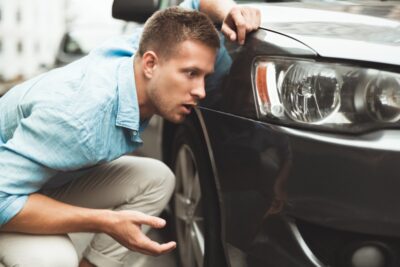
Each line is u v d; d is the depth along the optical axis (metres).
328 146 1.56
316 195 1.56
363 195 1.54
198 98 1.66
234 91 1.79
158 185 2.02
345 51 1.63
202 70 1.63
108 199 2.00
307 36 1.71
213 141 1.86
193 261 2.33
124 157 2.08
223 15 2.01
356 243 1.61
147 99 1.69
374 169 1.53
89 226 1.63
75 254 1.73
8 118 1.74
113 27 5.88
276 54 1.70
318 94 1.62
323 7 2.14
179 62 1.61
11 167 1.56
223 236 1.83
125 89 1.65
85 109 1.58
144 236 1.63
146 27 1.67
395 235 1.55
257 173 1.67
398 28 1.81
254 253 1.70
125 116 1.64
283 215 1.61
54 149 1.57
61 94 1.59
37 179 1.59
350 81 1.61
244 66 1.77
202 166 2.07
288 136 1.60
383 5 2.17
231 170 1.77
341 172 1.54
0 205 1.56
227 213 1.80
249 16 1.85
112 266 1.93
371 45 1.66
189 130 2.17
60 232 1.65
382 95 1.59
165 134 2.66
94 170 2.01
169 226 2.93
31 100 1.65
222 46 1.89
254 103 1.71
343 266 1.64
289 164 1.59
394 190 1.53
